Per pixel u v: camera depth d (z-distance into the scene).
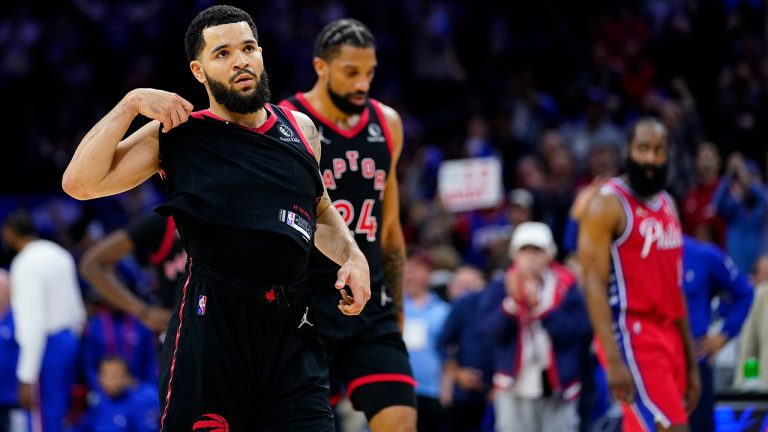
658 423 11.89
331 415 8.28
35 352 18.59
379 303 10.77
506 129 30.97
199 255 7.88
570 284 16.58
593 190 14.09
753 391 13.94
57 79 35.53
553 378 16.19
